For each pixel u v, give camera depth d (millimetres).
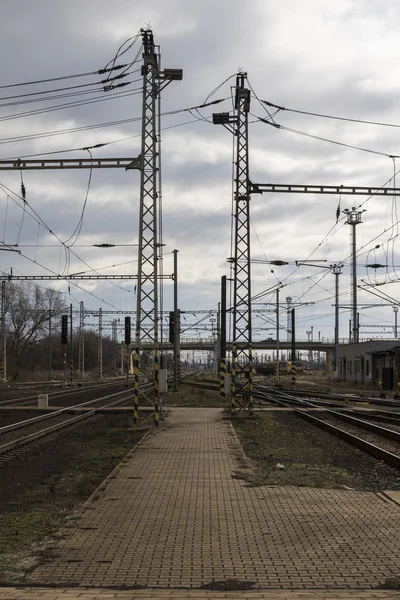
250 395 30203
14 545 9047
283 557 8125
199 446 19125
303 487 12812
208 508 10836
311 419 30547
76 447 21328
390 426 28172
